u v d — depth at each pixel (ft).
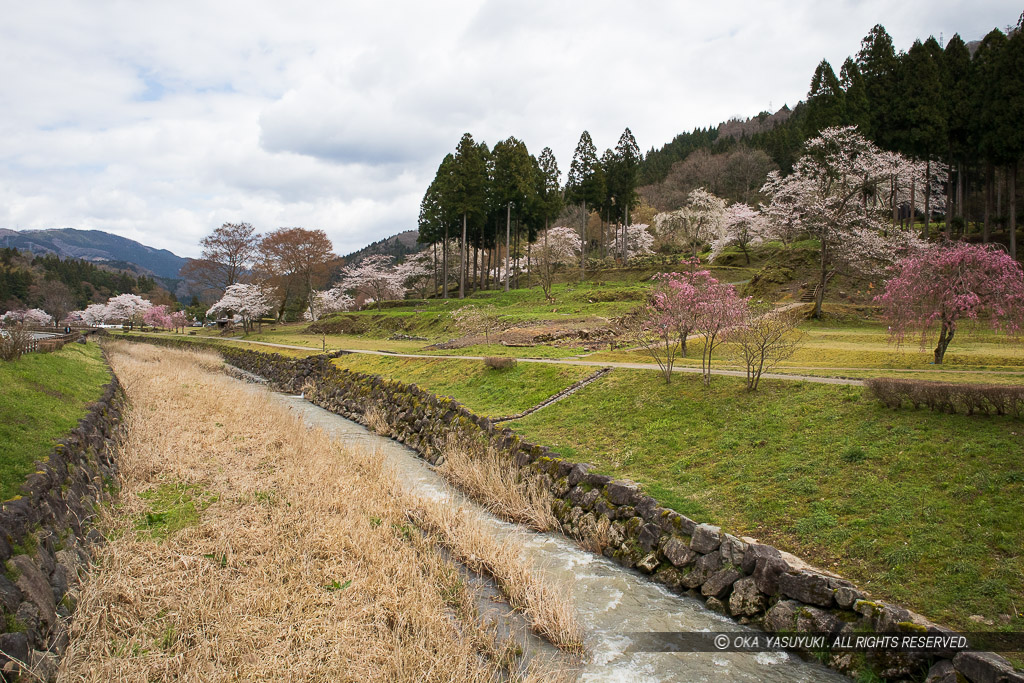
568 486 39.50
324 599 24.89
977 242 136.15
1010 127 114.11
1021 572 22.88
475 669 21.22
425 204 234.38
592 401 54.60
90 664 19.06
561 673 21.45
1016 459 28.63
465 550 31.37
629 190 212.84
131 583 24.17
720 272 181.78
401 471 50.60
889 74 148.46
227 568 26.76
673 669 22.84
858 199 150.71
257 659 20.59
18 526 21.30
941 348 60.18
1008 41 120.88
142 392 68.33
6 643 16.79
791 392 45.03
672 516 31.42
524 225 223.92
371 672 20.39
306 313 245.24
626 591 29.32
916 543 26.08
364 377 89.61
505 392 63.77
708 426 43.96
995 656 19.16
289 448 47.29
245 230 244.22
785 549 28.30
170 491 36.04
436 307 179.83
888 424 35.73
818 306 111.14
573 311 138.41
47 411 37.76
